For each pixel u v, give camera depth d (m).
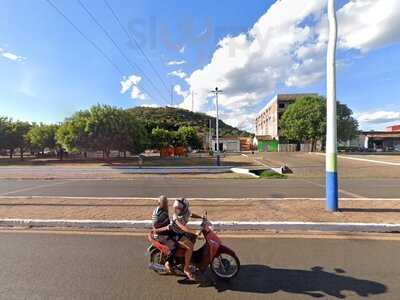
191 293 3.75
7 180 18.41
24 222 6.99
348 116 58.19
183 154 49.00
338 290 3.77
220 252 4.19
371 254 4.98
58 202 9.45
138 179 18.34
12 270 4.41
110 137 30.12
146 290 3.82
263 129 108.50
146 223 6.78
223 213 7.64
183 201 4.45
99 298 3.61
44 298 3.61
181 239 4.24
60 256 5.00
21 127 42.50
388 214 7.34
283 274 4.26
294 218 6.98
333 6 7.51
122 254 5.10
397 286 3.85
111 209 8.32
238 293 3.74
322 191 12.09
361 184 14.47
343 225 6.36
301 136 58.81
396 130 80.69
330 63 7.58
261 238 5.90
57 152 45.91
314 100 57.78
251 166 27.03
